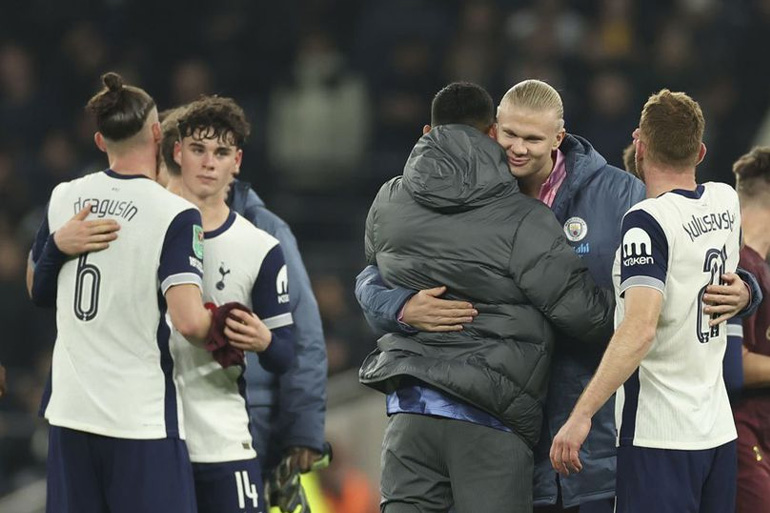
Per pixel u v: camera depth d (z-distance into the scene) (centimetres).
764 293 1914
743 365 1870
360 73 4850
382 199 1833
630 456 1722
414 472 1791
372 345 3906
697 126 1742
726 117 4831
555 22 4912
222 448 1817
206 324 1736
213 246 1855
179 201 1758
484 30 4897
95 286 1741
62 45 5272
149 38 5262
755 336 1911
